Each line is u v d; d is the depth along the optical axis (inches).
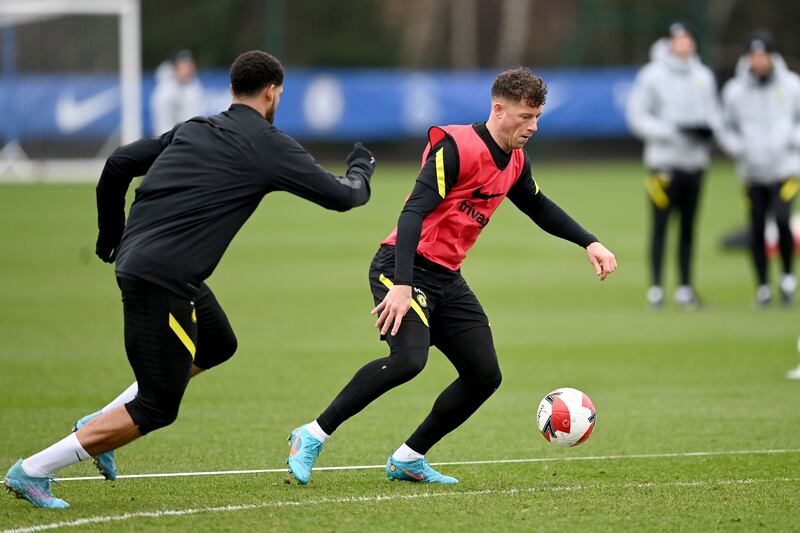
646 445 1007.0
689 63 1871.3
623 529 714.2
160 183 739.4
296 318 1777.8
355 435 1051.9
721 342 1571.1
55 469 746.8
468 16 6820.9
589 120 5231.3
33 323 1691.7
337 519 730.8
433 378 1362.0
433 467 922.1
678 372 1366.9
